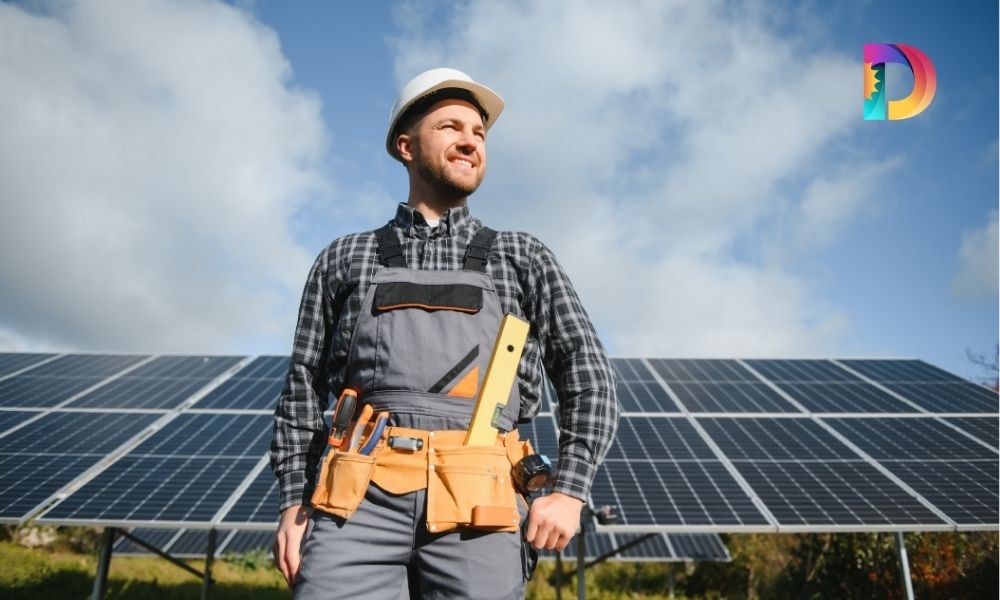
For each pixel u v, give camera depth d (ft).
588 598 56.08
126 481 29.19
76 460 31.19
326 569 5.58
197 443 33.60
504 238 6.92
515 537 5.81
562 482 5.77
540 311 6.68
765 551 56.39
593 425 6.04
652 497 28.78
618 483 30.12
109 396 41.06
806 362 50.57
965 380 44.93
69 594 45.80
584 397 6.20
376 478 5.71
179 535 55.47
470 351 6.09
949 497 28.43
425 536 5.63
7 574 48.24
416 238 6.92
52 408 38.50
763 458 32.73
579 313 6.67
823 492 29.09
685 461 32.37
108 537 29.73
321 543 5.74
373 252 6.83
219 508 27.04
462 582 5.48
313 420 6.77
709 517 27.09
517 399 6.32
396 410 5.93
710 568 63.05
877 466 31.60
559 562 41.70
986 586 37.29
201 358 50.83
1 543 58.65
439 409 5.89
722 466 31.81
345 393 6.16
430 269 6.64
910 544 41.29
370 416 6.03
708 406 40.47
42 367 48.03
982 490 28.99
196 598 47.80
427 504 5.47
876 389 43.91
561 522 5.50
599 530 26.76
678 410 39.81
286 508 6.38
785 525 26.45
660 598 58.95
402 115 7.30
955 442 34.40
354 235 7.13
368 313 6.35
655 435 35.73
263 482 29.40
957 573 38.78
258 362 49.85
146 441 33.76
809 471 31.17
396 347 6.09
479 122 7.18
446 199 7.08
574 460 5.89
